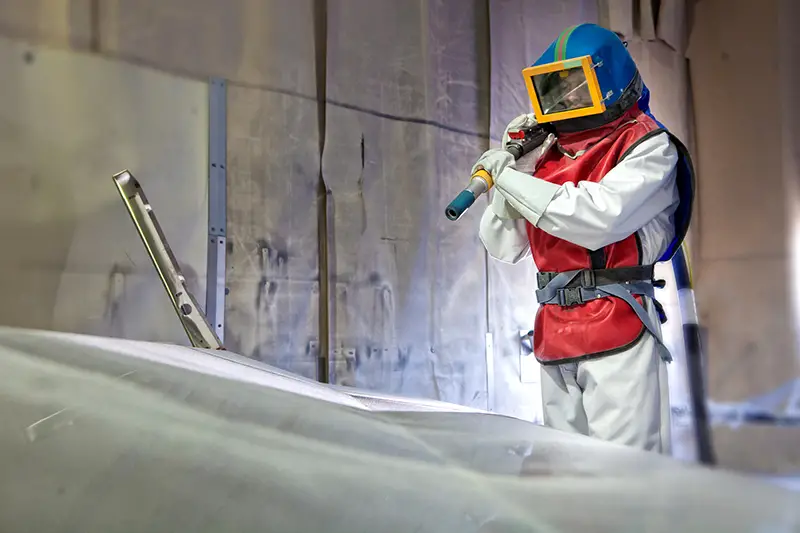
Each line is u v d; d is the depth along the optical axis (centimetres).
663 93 265
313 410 49
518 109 231
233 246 166
